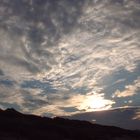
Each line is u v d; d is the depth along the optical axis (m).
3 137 45.69
